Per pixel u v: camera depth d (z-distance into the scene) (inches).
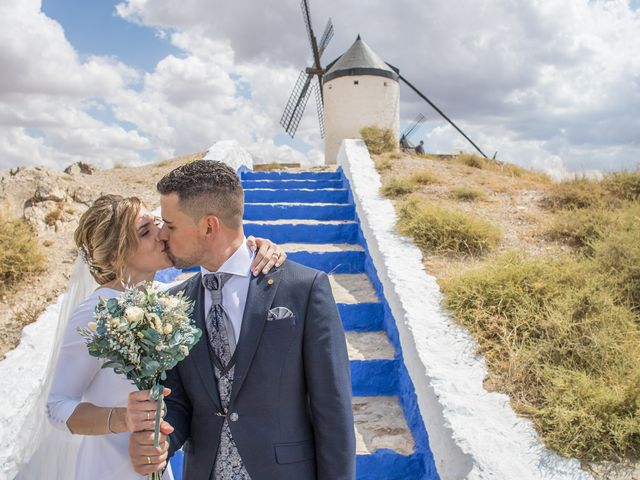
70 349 77.3
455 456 104.3
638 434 104.0
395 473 124.7
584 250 193.8
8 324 165.6
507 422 111.0
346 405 72.3
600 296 147.3
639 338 136.2
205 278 76.5
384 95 653.9
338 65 668.1
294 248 240.1
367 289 204.2
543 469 98.7
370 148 385.7
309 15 856.9
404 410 144.9
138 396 67.2
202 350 74.2
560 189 258.4
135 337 65.2
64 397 76.2
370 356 159.3
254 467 70.9
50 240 220.5
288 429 72.5
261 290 74.8
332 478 70.0
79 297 93.3
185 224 72.2
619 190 253.0
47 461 90.0
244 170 392.2
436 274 180.1
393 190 268.5
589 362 125.0
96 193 271.0
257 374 71.7
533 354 127.6
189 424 77.0
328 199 312.8
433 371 127.5
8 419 117.9
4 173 263.4
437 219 207.3
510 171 339.0
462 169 333.7
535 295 149.6
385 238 209.8
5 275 185.0
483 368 128.7
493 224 225.8
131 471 81.3
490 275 160.1
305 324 73.7
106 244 80.9
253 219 280.1
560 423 106.0
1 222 213.3
